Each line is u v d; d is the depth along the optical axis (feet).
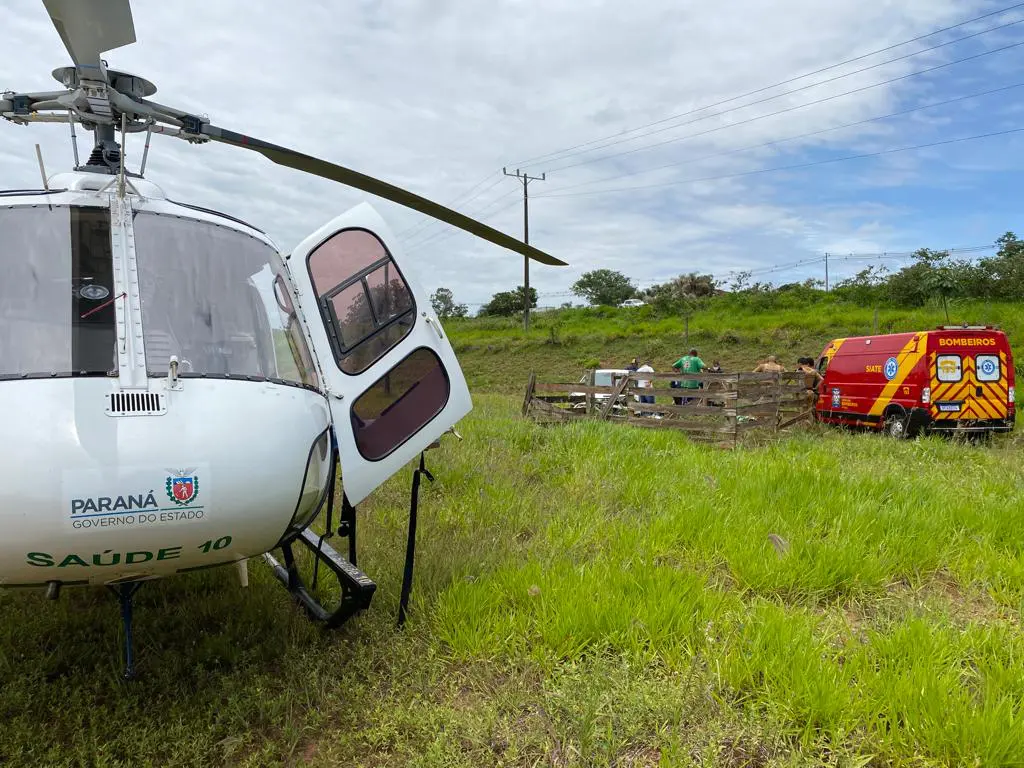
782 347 95.81
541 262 14.85
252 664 11.87
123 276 10.02
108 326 9.59
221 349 10.33
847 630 12.71
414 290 13.52
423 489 23.21
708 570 15.40
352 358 12.64
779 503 20.44
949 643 11.87
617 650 11.94
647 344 105.81
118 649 12.34
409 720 10.12
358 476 12.33
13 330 9.29
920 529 17.94
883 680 10.48
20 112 10.85
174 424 8.99
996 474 26.27
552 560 15.80
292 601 14.28
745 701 10.42
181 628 13.03
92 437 8.50
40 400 8.61
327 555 12.71
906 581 15.98
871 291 118.73
